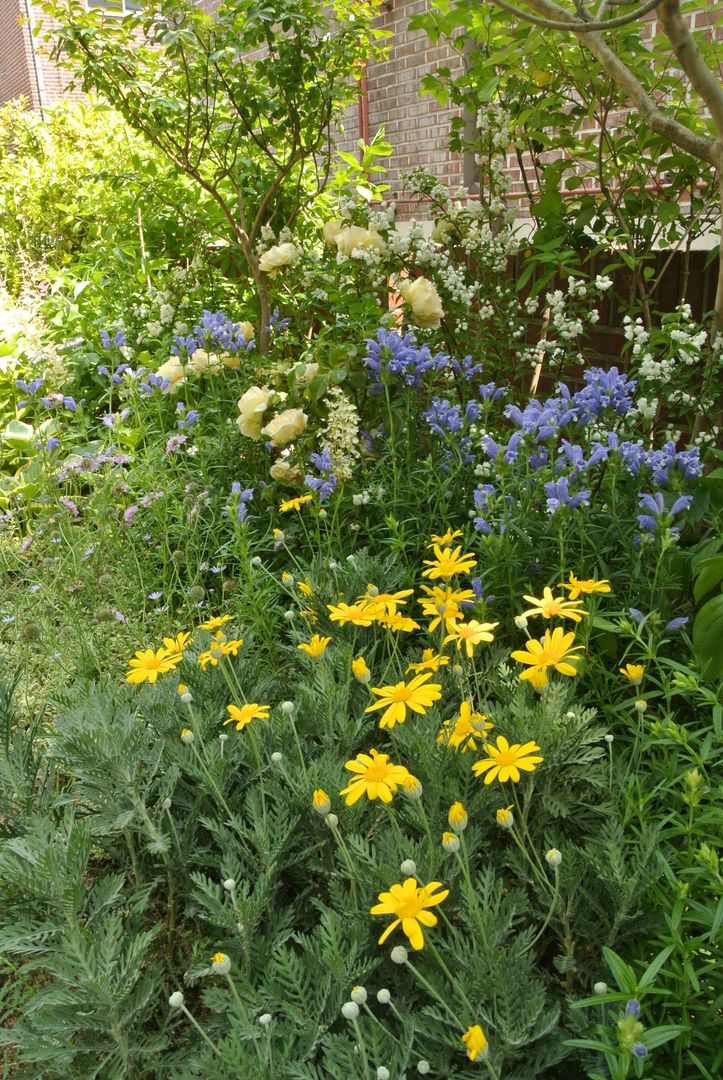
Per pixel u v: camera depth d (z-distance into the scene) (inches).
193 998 78.9
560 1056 60.4
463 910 68.6
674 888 66.5
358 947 66.6
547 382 216.1
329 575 117.3
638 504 112.1
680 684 83.1
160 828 83.7
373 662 104.7
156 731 94.1
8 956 84.1
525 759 65.4
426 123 294.7
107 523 155.6
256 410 155.3
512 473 118.2
